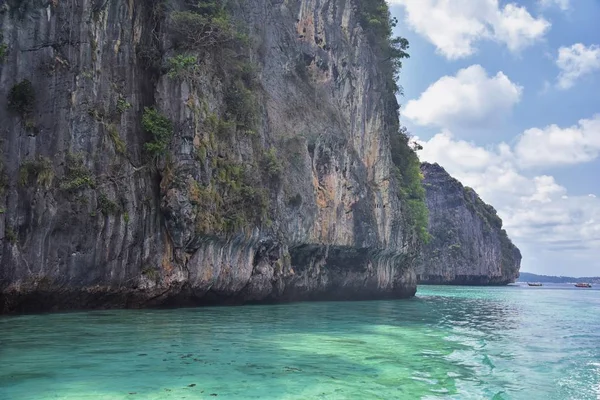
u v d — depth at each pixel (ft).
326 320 74.08
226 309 83.66
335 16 142.82
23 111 66.44
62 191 68.49
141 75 84.28
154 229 79.56
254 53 112.68
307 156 117.29
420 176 187.21
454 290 261.24
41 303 67.31
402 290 154.20
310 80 130.52
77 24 73.92
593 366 48.29
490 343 60.44
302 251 114.62
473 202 437.99
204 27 90.38
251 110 98.89
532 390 37.86
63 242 68.03
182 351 43.27
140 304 77.71
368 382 36.29
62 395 29.63
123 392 30.63
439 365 44.24
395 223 147.74
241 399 30.42
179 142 81.56
